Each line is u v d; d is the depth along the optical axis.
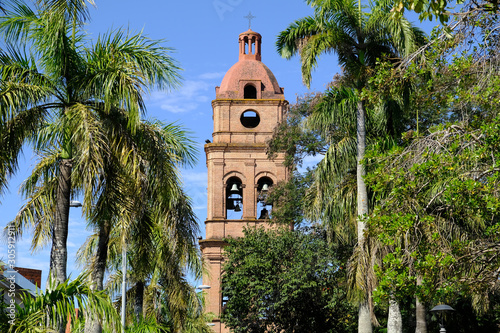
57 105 17.11
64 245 16.55
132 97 16.41
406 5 13.56
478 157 15.14
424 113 33.19
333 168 25.47
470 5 15.38
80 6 16.66
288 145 47.97
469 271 16.14
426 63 17.52
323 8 24.19
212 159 65.69
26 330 13.80
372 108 24.58
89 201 16.28
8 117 15.81
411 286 15.51
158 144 17.84
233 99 67.06
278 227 48.56
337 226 27.75
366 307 23.28
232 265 47.59
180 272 28.80
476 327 38.19
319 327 45.59
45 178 19.94
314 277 44.47
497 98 15.67
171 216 18.72
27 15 16.98
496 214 15.03
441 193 15.80
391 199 16.59
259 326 45.31
